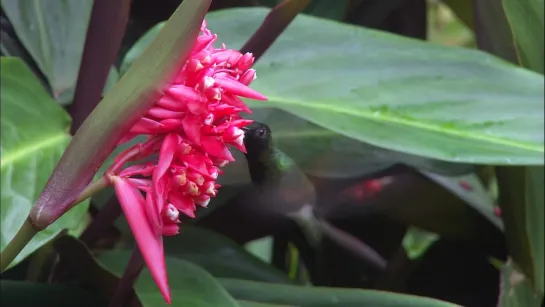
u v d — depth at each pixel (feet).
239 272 3.44
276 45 3.34
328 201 3.49
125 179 2.02
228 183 2.85
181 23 1.96
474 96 3.08
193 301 2.64
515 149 2.79
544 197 3.41
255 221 3.34
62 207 2.04
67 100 3.43
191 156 2.02
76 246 2.67
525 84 3.11
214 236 3.53
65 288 2.84
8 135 2.76
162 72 1.97
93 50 2.83
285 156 2.86
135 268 2.54
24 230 2.05
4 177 2.67
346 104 3.09
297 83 3.19
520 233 3.35
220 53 2.08
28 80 2.89
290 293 2.88
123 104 1.98
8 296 2.77
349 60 3.29
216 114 2.02
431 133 2.89
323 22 3.43
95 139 2.01
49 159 2.78
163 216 2.01
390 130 2.90
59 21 3.49
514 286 3.29
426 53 3.29
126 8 2.77
